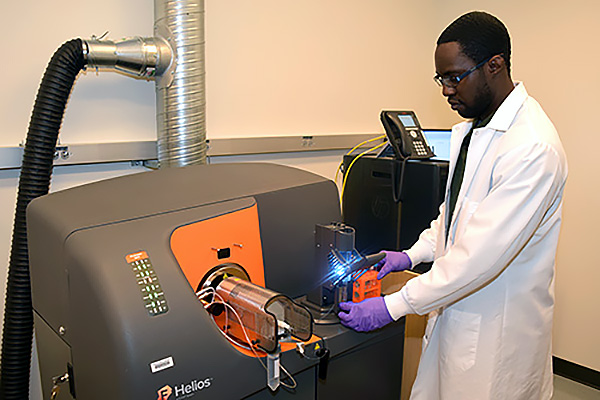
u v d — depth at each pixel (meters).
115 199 1.03
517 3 2.33
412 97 2.53
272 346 0.90
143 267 0.85
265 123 1.94
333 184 1.35
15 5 1.34
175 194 1.07
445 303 1.14
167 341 0.82
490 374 1.18
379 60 2.33
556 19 2.21
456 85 1.15
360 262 1.19
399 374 1.34
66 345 0.98
